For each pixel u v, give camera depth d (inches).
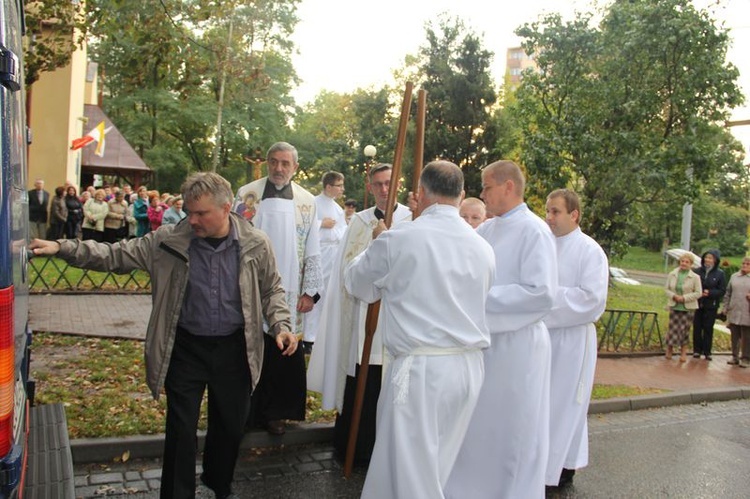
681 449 228.7
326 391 187.6
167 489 130.3
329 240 325.4
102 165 1026.7
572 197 182.5
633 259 1801.2
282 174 188.2
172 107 1344.7
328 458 186.5
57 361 254.7
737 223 1788.9
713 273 411.8
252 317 135.3
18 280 87.4
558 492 180.7
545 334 152.9
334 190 334.3
